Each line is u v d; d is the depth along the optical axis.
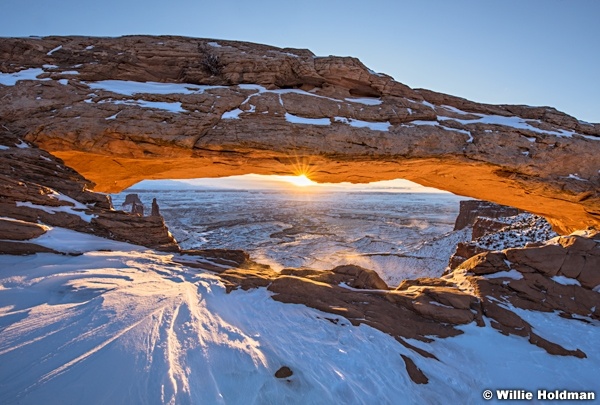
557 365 5.93
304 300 7.49
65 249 8.85
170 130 12.40
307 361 5.12
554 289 8.26
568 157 14.03
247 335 5.65
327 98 14.69
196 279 8.26
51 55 13.60
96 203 11.90
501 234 28.64
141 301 6.22
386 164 14.75
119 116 12.27
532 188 14.74
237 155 13.49
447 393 4.97
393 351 5.81
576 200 14.52
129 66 14.11
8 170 10.53
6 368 3.92
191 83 14.59
